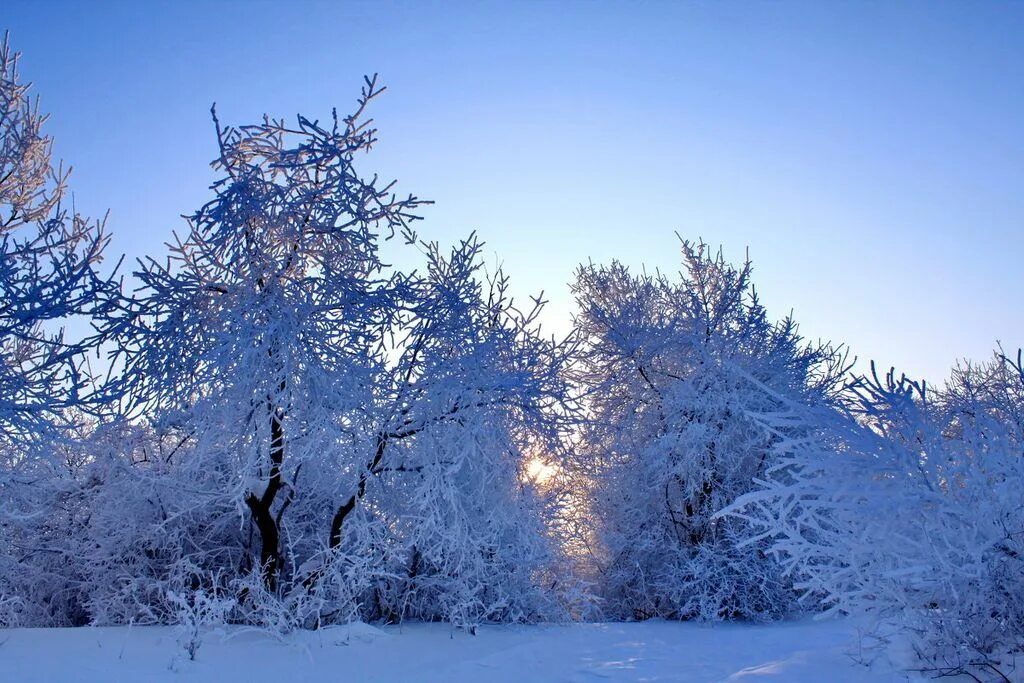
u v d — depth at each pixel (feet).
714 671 21.29
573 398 35.09
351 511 31.65
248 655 22.85
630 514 44.52
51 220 29.19
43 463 30.76
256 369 28.25
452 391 32.09
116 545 31.83
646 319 46.85
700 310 45.62
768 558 38.88
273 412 28.96
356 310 30.40
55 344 28.22
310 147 30.22
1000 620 15.75
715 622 37.17
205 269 30.63
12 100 31.76
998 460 16.19
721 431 43.01
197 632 22.35
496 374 33.27
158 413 29.89
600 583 44.42
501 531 33.24
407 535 32.07
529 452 36.17
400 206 31.37
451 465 31.91
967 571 15.20
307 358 29.09
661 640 28.63
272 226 30.30
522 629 31.53
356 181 30.30
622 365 46.29
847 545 16.99
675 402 43.73
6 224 31.55
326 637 26.03
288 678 20.38
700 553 40.24
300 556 33.06
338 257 31.81
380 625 31.42
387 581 32.68
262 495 31.42
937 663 15.39
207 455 30.37
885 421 17.42
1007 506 15.58
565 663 23.49
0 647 22.13
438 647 26.16
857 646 17.81
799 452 18.20
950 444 16.78
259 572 29.12
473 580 32.42
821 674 16.01
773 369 43.68
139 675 19.25
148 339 28.81
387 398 31.94
